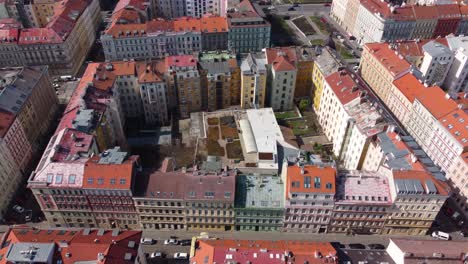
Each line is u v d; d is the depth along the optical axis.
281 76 197.12
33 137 183.88
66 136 147.50
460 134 163.25
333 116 184.88
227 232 150.00
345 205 139.25
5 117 161.00
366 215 143.38
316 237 148.75
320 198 137.38
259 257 111.56
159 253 139.12
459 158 160.62
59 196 138.62
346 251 119.81
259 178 148.62
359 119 164.12
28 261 104.88
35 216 155.12
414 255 112.19
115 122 177.50
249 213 142.12
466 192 157.25
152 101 191.25
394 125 161.25
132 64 194.00
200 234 143.62
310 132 196.38
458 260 112.44
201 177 141.62
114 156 142.88
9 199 157.88
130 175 136.62
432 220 144.88
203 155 178.12
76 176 136.00
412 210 141.25
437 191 136.25
